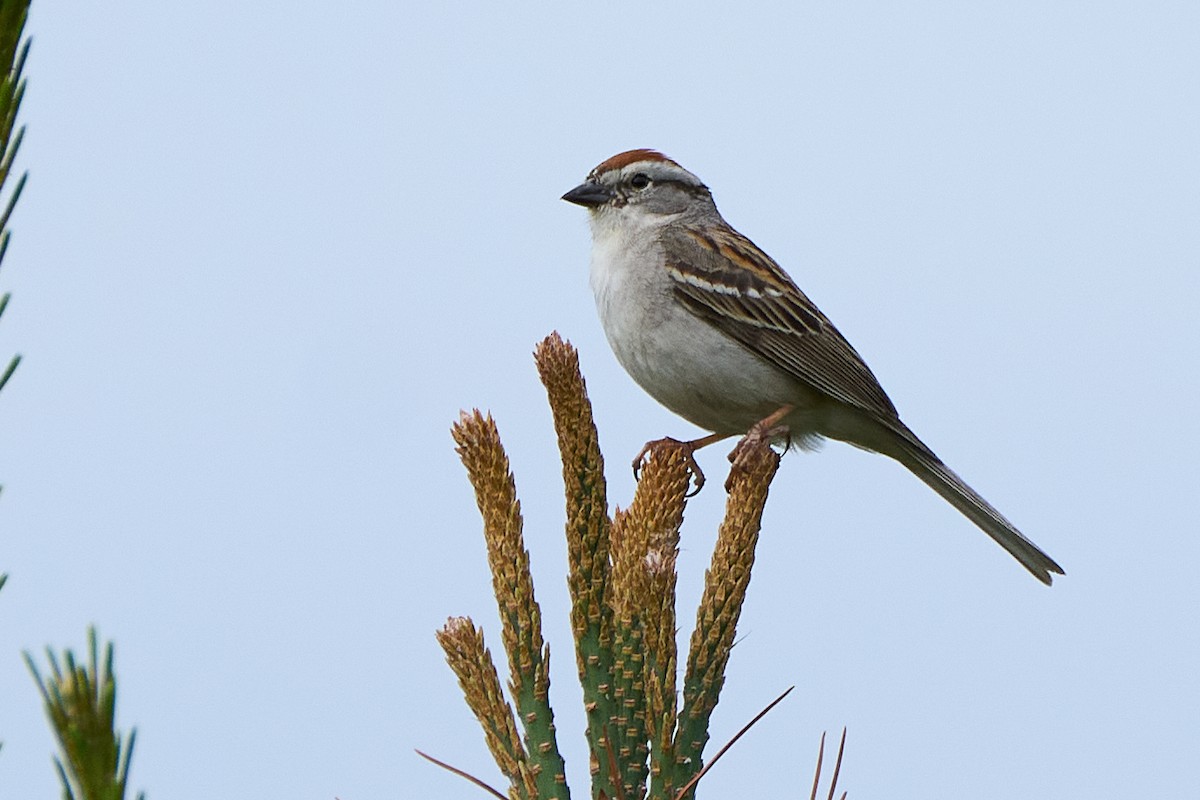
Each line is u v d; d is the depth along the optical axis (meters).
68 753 2.65
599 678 5.20
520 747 5.21
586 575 5.28
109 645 2.70
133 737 2.71
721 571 5.42
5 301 3.10
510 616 5.23
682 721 5.30
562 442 5.35
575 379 5.41
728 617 5.38
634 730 5.20
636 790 5.20
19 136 3.13
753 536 5.45
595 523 5.32
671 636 5.19
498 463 5.34
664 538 5.28
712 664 5.36
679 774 5.22
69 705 2.64
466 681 5.25
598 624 5.24
